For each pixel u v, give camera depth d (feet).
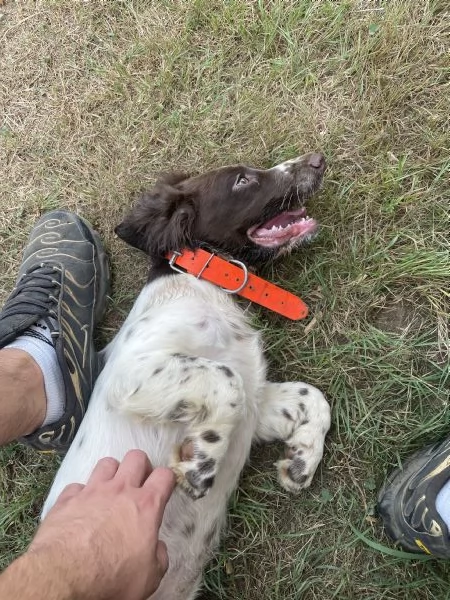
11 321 1.61
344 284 1.69
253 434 1.57
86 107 1.99
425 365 1.63
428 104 1.73
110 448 1.43
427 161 1.69
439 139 1.69
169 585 1.46
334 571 1.61
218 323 1.57
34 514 1.82
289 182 1.63
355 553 1.61
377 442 1.61
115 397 1.44
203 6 1.90
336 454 1.64
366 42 1.78
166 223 1.60
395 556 1.57
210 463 1.36
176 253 1.60
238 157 1.84
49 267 1.77
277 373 1.71
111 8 1.99
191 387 1.39
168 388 1.40
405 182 1.71
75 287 1.78
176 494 1.43
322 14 1.82
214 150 1.86
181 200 1.63
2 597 0.79
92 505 0.99
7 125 2.05
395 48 1.75
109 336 1.90
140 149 1.93
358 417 1.63
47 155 2.01
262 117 1.83
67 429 1.59
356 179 1.74
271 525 1.66
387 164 1.72
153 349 1.46
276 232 1.66
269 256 1.67
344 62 1.80
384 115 1.75
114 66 1.98
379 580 1.58
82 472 1.43
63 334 1.63
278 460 1.65
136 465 1.07
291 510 1.66
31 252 1.88
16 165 2.03
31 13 2.06
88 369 1.71
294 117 1.82
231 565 1.67
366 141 1.74
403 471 1.55
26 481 1.83
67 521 0.96
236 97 1.87
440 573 1.54
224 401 1.38
